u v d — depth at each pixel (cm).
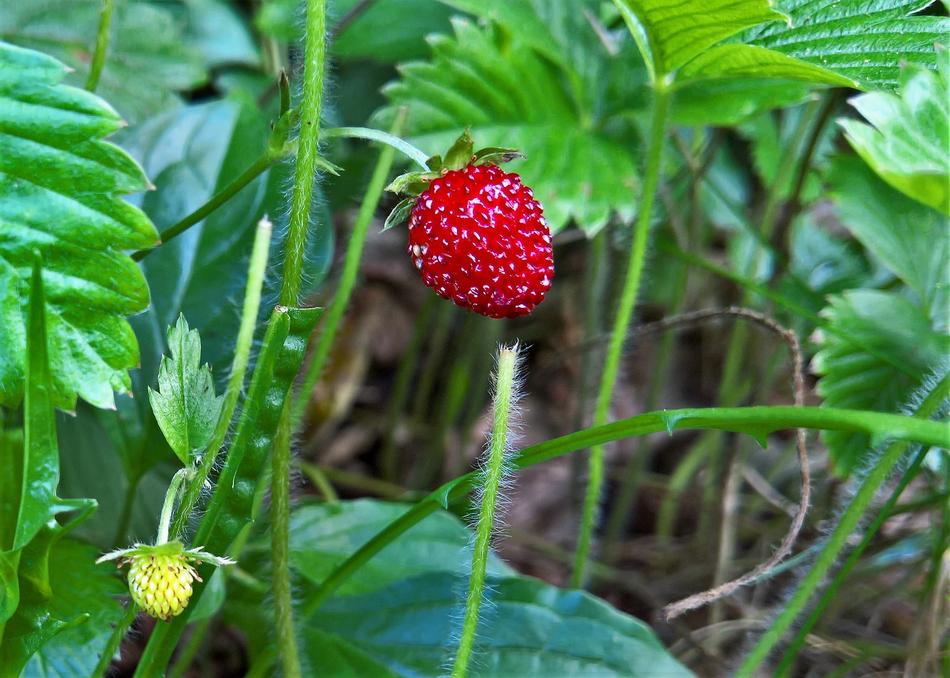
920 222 22
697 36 18
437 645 19
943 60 16
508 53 23
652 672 19
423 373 32
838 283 26
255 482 16
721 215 29
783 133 28
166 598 15
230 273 20
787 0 18
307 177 16
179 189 21
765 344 27
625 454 33
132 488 20
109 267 16
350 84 28
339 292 20
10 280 16
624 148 23
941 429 15
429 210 17
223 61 29
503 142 22
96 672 16
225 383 20
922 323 22
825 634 24
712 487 27
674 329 27
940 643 22
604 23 24
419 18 27
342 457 32
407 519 18
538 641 19
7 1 24
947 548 21
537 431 33
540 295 17
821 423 15
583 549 21
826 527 20
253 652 21
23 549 16
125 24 25
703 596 18
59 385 16
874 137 16
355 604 20
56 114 16
